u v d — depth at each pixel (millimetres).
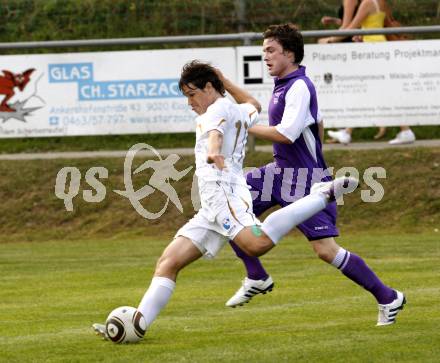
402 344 21484
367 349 20984
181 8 65188
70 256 40750
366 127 54219
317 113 25203
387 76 48812
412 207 46719
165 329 24750
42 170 49969
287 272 35438
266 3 64125
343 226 46000
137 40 49562
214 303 29328
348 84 48781
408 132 51500
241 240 21844
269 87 48406
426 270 35062
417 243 41656
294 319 25969
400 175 48188
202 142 22141
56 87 49281
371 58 48656
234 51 48531
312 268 36250
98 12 65812
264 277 26109
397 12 64750
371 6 51062
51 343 22969
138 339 22516
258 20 63781
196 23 64438
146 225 46656
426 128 57406
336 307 27859
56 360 20766
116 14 65625
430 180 47906
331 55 48594
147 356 20859
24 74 49250
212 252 22438
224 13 64562
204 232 22359
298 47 25266
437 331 23125
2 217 47438
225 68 48625
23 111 49375
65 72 49250
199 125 21953
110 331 22484
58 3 66375
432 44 48688
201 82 22219
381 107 48906
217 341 22609
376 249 40312
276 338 22797
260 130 24688
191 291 31812
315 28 63094
